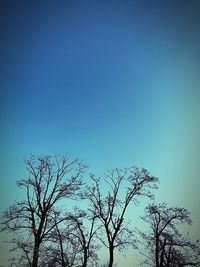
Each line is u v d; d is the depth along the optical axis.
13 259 32.06
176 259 37.38
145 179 35.78
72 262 33.72
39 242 32.19
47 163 35.00
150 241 38.34
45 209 33.28
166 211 37.97
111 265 32.97
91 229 34.53
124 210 34.91
